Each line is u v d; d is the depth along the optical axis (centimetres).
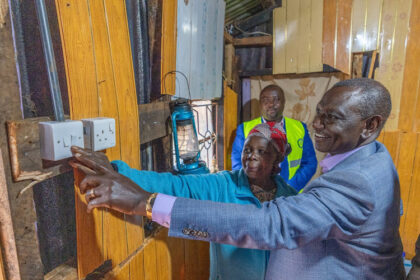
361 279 70
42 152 62
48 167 64
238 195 104
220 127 249
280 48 268
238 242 62
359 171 64
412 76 235
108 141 78
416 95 236
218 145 252
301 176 206
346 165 70
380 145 77
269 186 111
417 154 242
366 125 69
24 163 58
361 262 69
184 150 149
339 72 259
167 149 149
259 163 101
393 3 231
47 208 80
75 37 72
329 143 72
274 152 104
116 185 64
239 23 284
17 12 69
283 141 106
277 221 62
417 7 225
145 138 117
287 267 79
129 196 64
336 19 247
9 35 54
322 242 72
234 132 279
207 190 103
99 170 67
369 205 63
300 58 263
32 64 73
